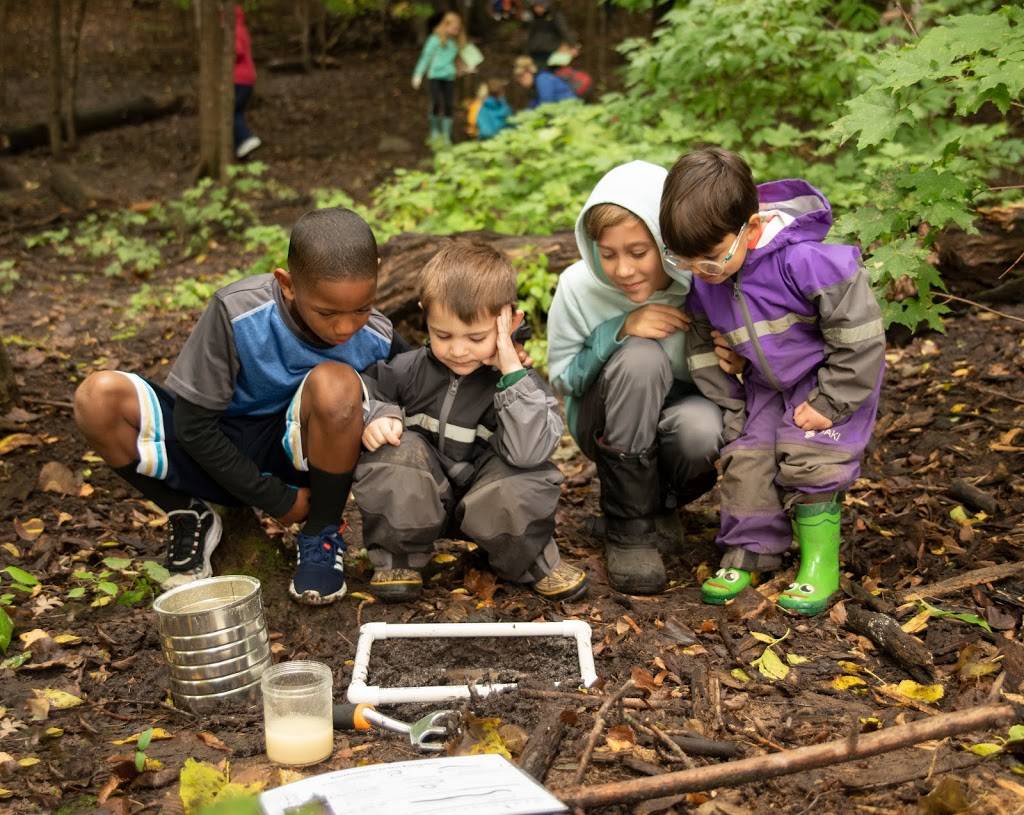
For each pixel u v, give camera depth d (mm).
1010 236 5156
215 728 2510
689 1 6504
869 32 6691
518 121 6926
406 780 2045
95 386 2926
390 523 2986
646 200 2893
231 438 3109
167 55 16922
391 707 2555
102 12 18641
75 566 3449
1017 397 4398
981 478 3809
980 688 2527
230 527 3301
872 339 2811
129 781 2256
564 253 5680
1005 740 2289
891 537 3471
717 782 2059
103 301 7055
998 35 3160
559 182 6090
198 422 2898
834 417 2910
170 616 2537
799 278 2818
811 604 2939
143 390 2988
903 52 3422
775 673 2664
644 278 2969
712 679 2619
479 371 3031
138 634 2955
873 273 3484
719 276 2781
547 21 10445
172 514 3156
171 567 3180
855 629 2873
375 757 2346
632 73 6543
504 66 15695
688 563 3457
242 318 2873
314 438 2934
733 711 2506
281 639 2943
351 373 2912
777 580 3150
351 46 17672
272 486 3064
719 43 5879
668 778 2053
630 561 3205
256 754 2381
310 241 2607
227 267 8016
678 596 3188
